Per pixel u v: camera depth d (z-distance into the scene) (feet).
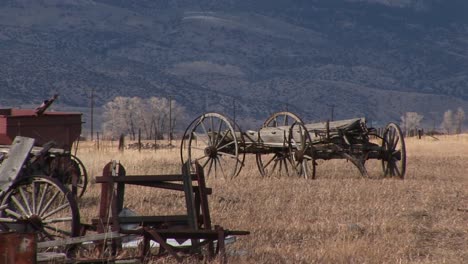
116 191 154.30
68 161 218.18
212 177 331.57
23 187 193.26
